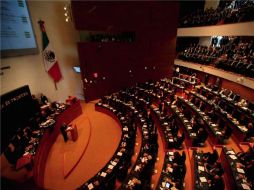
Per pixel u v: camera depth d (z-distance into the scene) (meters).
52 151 10.41
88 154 10.23
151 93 15.64
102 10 14.87
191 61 17.97
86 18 14.49
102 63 16.45
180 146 9.35
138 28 16.69
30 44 11.49
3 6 9.33
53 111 12.44
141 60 18.06
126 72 17.92
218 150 9.27
